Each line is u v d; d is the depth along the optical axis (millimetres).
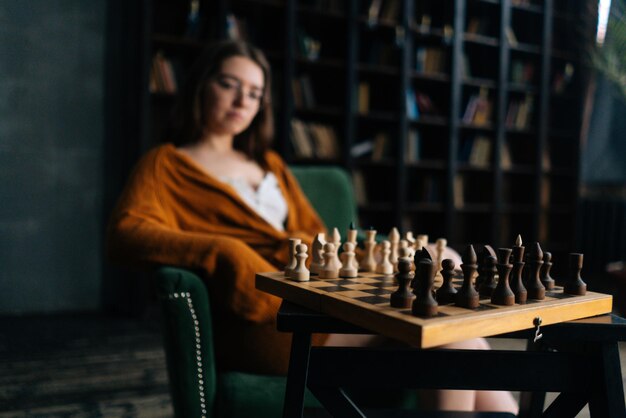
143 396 2195
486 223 4727
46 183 3533
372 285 1010
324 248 1102
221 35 3426
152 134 3613
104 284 3711
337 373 899
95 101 3619
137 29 3268
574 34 4973
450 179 4352
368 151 4129
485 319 796
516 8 4648
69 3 3508
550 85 4992
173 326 1234
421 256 895
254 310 1279
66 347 2822
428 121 4250
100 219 3682
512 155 4980
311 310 925
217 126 1819
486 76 4609
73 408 2051
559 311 890
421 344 721
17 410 2014
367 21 3918
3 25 3365
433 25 4422
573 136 5023
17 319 3375
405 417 1169
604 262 5293
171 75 3422
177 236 1349
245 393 1235
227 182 1778
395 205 4160
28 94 3449
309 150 3822
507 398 1396
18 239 3484
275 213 1867
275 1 3590
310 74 4035
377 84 4266
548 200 5160
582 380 923
